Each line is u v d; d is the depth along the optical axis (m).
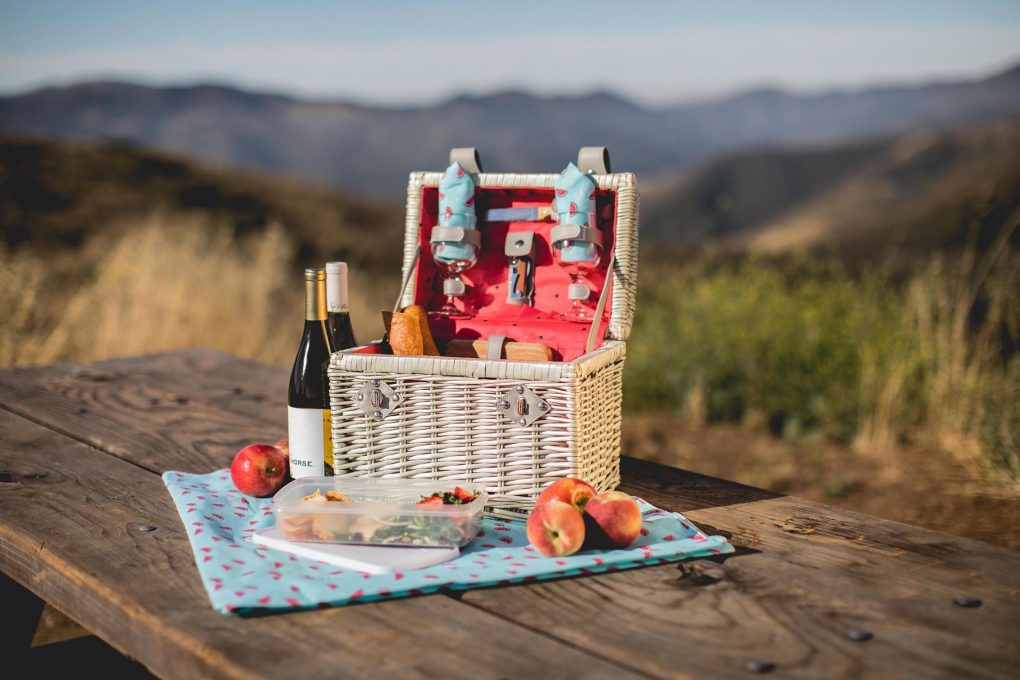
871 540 1.65
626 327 2.06
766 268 6.82
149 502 1.84
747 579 1.46
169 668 1.25
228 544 1.57
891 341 5.43
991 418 4.77
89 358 5.76
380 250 21.14
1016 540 3.74
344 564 1.48
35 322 5.93
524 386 1.72
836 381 5.57
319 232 21.91
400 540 1.54
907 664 1.17
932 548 1.61
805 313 5.75
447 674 1.14
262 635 1.24
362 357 1.80
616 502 1.54
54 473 2.03
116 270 6.68
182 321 6.39
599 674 1.14
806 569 1.50
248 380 3.01
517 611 1.33
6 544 1.68
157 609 1.32
